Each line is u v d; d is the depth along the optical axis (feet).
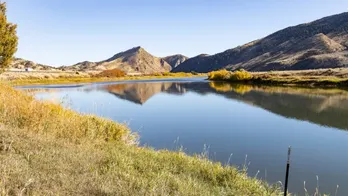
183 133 62.44
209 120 78.74
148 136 59.00
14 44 80.02
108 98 136.36
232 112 93.71
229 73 348.59
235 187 25.76
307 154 47.73
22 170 17.94
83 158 23.88
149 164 26.84
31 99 42.34
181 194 20.25
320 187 34.27
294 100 123.34
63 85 239.30
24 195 15.30
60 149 24.49
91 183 18.74
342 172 39.32
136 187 20.42
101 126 38.04
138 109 98.78
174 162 29.81
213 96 145.79
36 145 23.75
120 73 472.44
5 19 76.69
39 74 337.72
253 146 52.47
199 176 27.43
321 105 107.86
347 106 104.47
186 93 164.35
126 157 26.89
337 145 53.62
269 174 38.32
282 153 48.21
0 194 14.24
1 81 47.37
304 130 66.90
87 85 243.81
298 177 37.45
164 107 105.40
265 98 132.36
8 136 23.45
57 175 18.90
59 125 32.78
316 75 246.68
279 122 76.59
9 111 32.40
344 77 212.02
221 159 44.57
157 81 328.90
